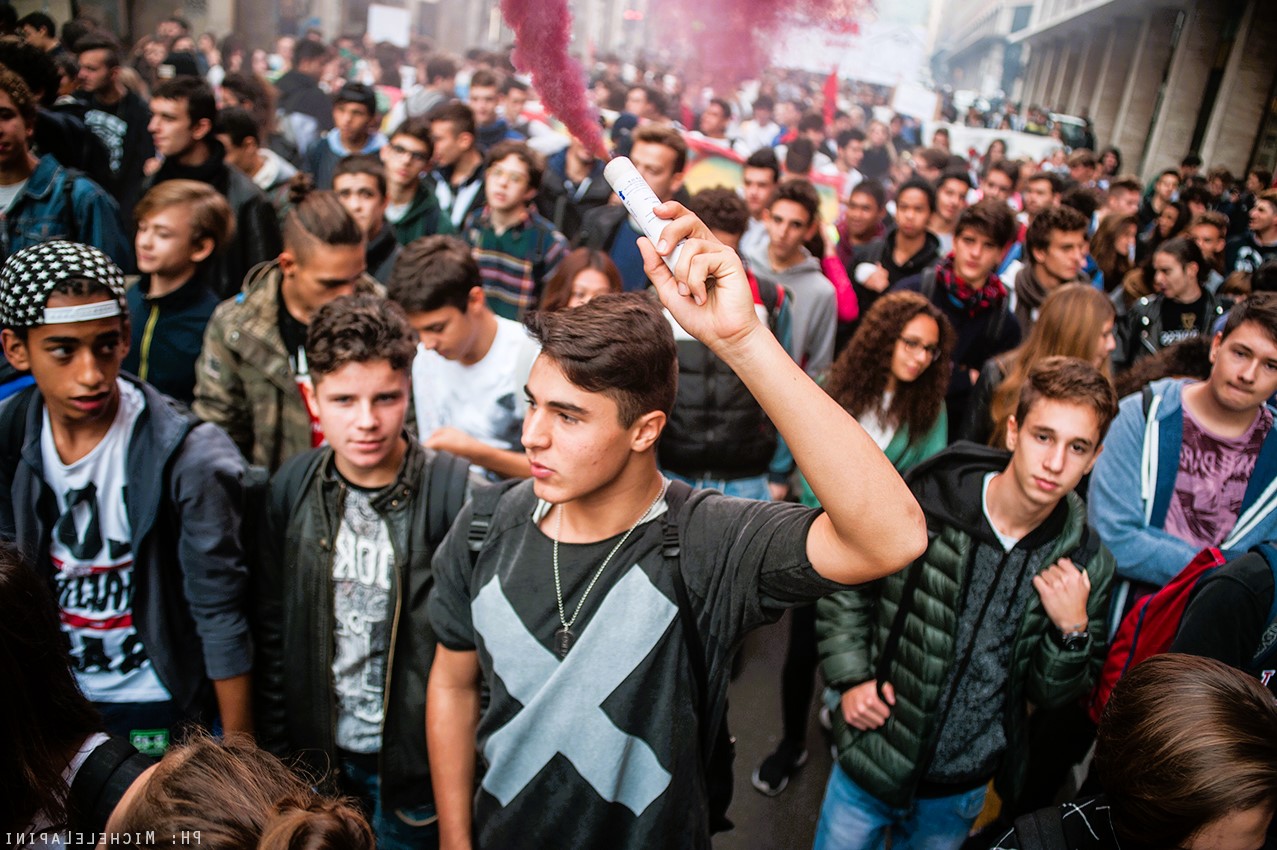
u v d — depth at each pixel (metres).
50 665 1.24
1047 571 2.08
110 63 5.79
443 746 1.79
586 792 1.53
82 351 1.80
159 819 1.00
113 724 2.08
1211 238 5.35
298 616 2.03
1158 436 2.54
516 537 1.60
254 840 0.98
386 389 1.86
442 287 2.57
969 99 17.00
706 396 3.22
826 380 3.33
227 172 4.35
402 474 1.99
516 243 4.40
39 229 3.49
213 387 2.75
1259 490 2.47
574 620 1.52
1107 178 12.89
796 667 3.01
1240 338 2.33
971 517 2.09
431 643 2.01
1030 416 1.98
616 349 1.37
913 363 2.96
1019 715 2.21
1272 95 15.24
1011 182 7.43
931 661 2.12
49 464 1.93
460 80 13.12
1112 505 2.58
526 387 1.46
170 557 2.02
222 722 2.10
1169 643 2.09
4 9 6.62
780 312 3.69
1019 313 4.35
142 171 5.84
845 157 9.33
